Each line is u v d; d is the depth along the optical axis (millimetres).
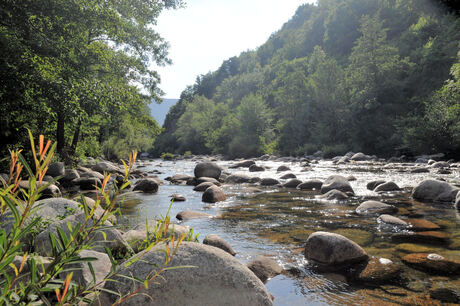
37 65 10086
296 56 113500
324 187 10211
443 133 29219
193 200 9336
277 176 16797
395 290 3260
